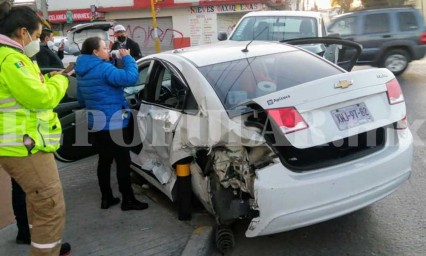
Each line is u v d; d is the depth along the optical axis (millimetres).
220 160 3203
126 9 25734
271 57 4016
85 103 4016
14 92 2480
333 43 4789
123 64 3914
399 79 10930
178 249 3387
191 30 25453
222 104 3301
